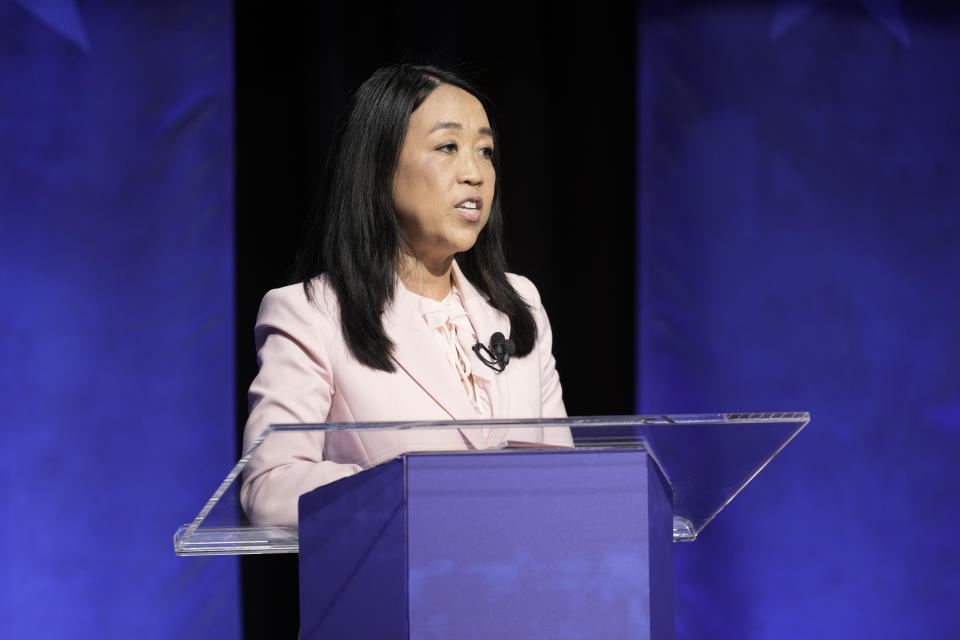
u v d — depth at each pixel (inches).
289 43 467.2
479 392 266.8
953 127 539.5
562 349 489.4
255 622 460.1
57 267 464.8
